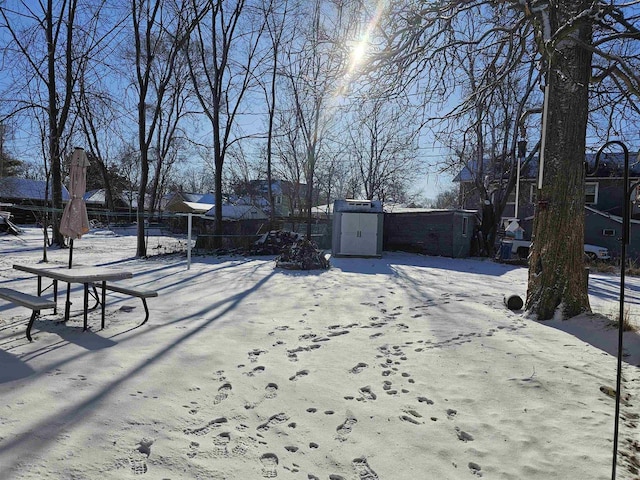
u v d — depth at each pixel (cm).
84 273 570
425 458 309
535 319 688
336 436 332
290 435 329
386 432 341
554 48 632
